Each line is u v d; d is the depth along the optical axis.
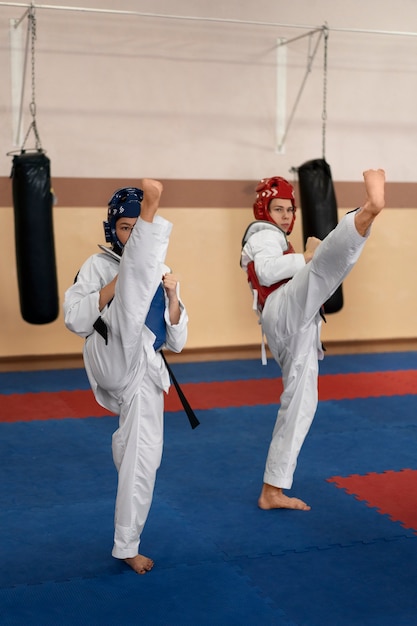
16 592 3.04
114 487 4.28
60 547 3.48
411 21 8.54
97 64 7.66
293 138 8.31
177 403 6.16
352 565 3.28
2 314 7.61
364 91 8.48
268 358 8.06
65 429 5.41
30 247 6.75
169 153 7.96
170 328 3.18
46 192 6.77
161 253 2.86
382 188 3.07
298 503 3.93
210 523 3.75
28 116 7.53
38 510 3.93
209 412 5.87
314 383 3.87
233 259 8.27
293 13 8.17
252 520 3.79
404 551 3.43
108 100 7.73
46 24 7.48
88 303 3.04
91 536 3.61
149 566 3.23
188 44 7.90
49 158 7.40
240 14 8.02
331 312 7.89
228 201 8.19
